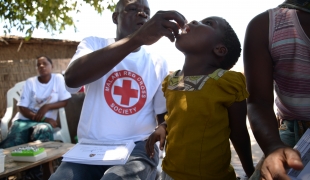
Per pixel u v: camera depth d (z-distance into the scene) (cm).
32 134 393
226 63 148
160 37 145
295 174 93
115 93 188
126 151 168
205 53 141
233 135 144
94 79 164
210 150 131
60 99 452
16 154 277
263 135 113
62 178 160
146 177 169
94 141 182
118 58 153
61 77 461
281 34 127
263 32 133
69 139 447
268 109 128
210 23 143
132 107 189
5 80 593
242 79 132
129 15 192
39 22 604
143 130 193
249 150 149
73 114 473
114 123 185
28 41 609
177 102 137
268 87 132
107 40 203
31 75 622
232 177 143
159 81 200
